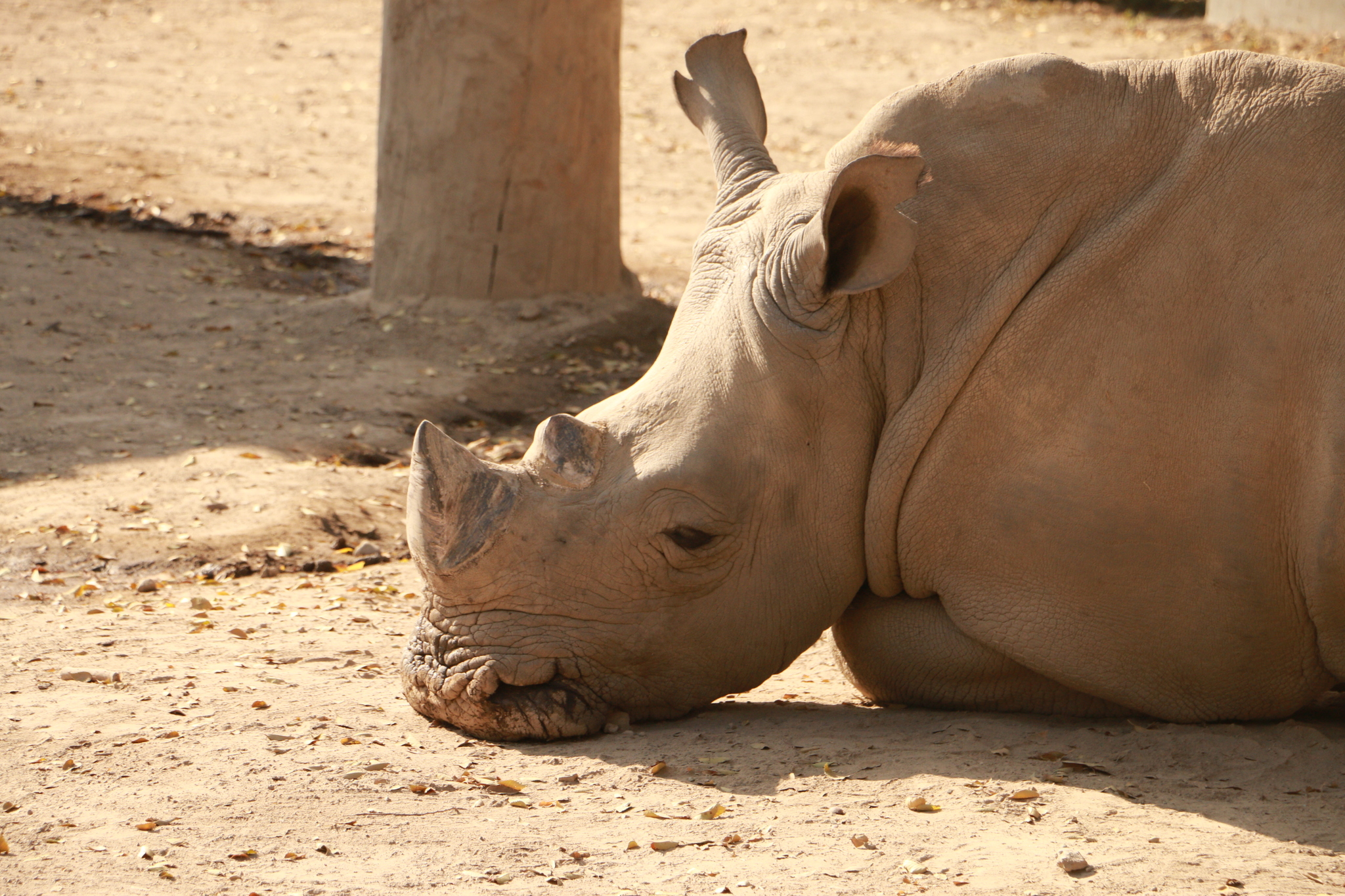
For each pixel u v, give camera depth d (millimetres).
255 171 50094
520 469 12547
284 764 12312
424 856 10367
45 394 28938
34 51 64688
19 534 21547
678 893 9672
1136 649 12391
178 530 22109
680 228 45250
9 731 13312
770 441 12445
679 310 13195
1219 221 12094
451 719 12797
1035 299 12250
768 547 12602
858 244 12062
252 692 14672
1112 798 11250
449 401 29984
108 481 24078
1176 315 12016
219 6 75375
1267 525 11969
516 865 10180
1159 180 12414
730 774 11906
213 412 28438
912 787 11508
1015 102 12828
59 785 11914
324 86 62281
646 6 75312
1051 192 12586
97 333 33406
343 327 34156
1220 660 12375
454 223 34750
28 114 54719
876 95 59688
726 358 12547
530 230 34812
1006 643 12586
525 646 12344
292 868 10156
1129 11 69375
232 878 9992
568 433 12477
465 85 33938
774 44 67688
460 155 34281
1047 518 12227
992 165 12695
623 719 12898
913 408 12438
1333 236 11852
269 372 31281
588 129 34938
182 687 14859
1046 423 12180
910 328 12609
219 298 36594
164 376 30594
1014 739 12508
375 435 27672
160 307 35656
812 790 11523
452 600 12477
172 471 24734
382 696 14523
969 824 10758
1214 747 12102
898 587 13164
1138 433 11992
